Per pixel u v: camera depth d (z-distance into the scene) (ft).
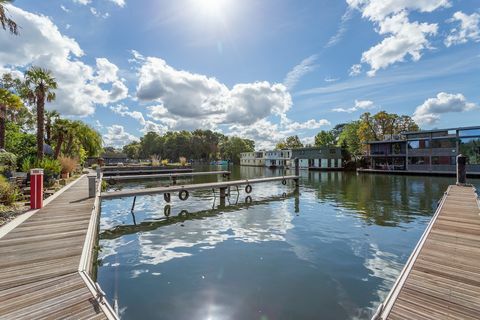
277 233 31.01
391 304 11.83
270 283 18.43
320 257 23.30
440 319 10.84
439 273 14.71
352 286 17.94
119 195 43.39
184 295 16.83
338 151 157.79
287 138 298.56
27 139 75.87
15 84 93.50
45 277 14.49
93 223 25.09
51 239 20.58
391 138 142.00
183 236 30.14
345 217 39.14
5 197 32.65
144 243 27.71
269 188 76.07
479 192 60.90
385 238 28.73
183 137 309.63
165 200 52.01
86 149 132.77
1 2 30.81
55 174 56.08
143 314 14.75
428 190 67.21
